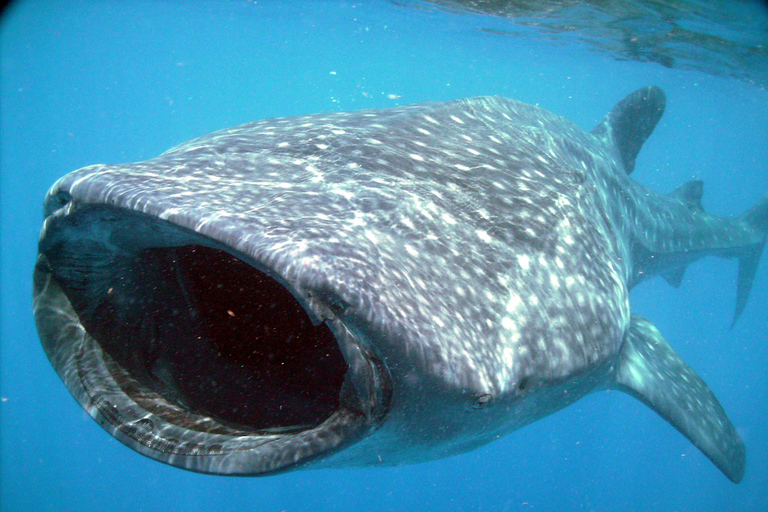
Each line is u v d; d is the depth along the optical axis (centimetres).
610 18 1252
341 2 1991
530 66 3048
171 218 147
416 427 181
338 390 213
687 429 373
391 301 154
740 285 886
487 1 1327
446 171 258
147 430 169
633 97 578
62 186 162
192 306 228
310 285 139
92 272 192
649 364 420
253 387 207
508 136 346
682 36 1306
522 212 259
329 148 244
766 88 1953
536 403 238
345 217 187
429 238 206
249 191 186
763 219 838
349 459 195
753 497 1694
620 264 345
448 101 359
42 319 188
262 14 2777
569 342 233
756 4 958
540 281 235
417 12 1780
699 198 736
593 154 475
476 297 199
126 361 196
